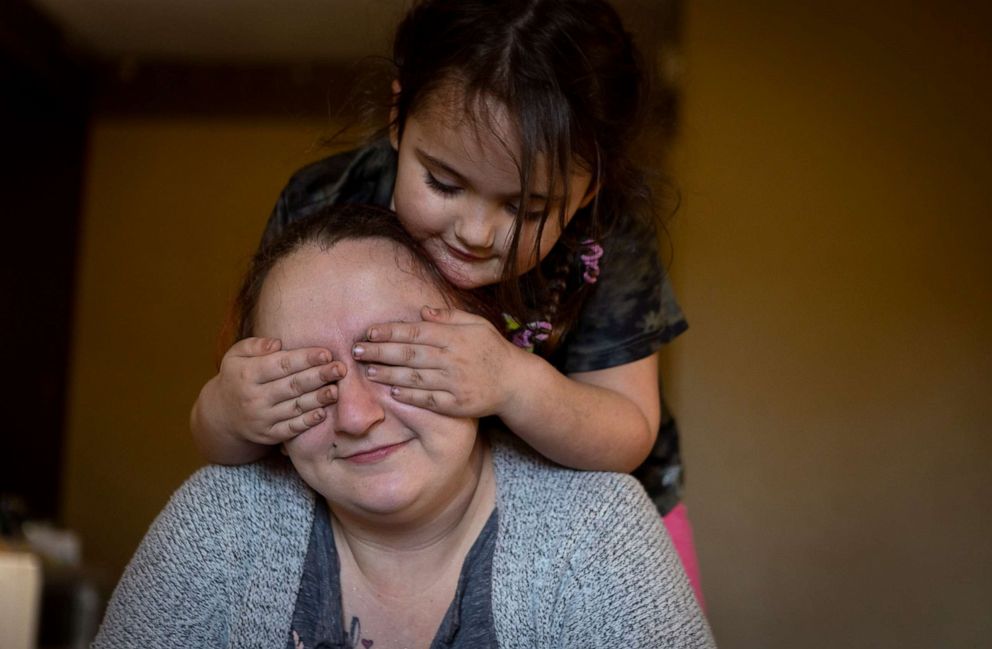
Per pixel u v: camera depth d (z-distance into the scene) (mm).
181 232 6730
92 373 6742
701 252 4770
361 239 1337
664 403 1896
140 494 6684
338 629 1346
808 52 4832
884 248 4762
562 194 1438
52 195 6527
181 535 1387
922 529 4637
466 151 1400
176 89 6391
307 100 6203
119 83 6363
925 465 4664
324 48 6000
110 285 6746
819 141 4797
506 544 1342
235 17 5676
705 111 4812
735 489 4691
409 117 1469
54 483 6559
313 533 1385
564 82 1443
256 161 6613
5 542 4473
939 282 4742
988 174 4770
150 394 6734
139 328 6754
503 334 1479
